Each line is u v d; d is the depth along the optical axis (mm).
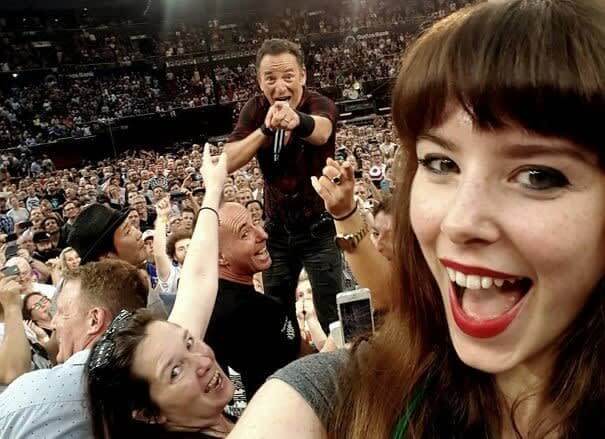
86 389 1491
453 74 512
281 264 2725
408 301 674
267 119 2150
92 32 26109
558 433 558
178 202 10180
